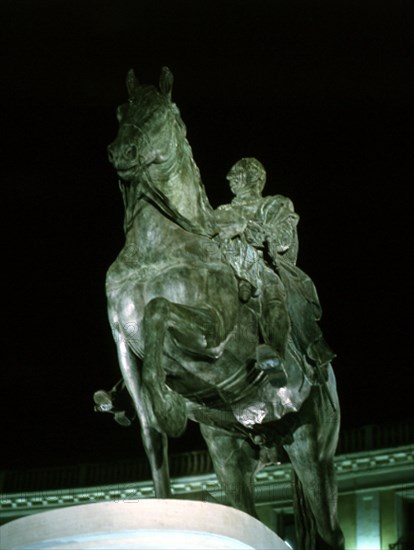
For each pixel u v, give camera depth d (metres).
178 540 7.57
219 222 9.01
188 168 8.90
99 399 9.05
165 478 8.59
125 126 8.70
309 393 9.30
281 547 8.07
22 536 7.51
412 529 18.91
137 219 8.73
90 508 7.45
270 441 9.25
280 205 9.30
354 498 19.25
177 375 8.68
